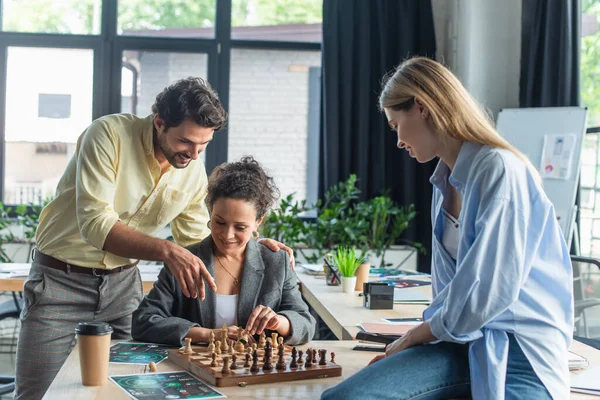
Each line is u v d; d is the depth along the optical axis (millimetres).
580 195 4480
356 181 5113
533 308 1349
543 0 4648
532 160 4469
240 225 1782
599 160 4371
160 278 1836
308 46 5348
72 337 2158
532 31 4723
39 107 5121
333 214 4871
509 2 5043
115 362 1518
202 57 5258
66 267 2123
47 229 2135
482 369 1309
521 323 1333
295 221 4871
